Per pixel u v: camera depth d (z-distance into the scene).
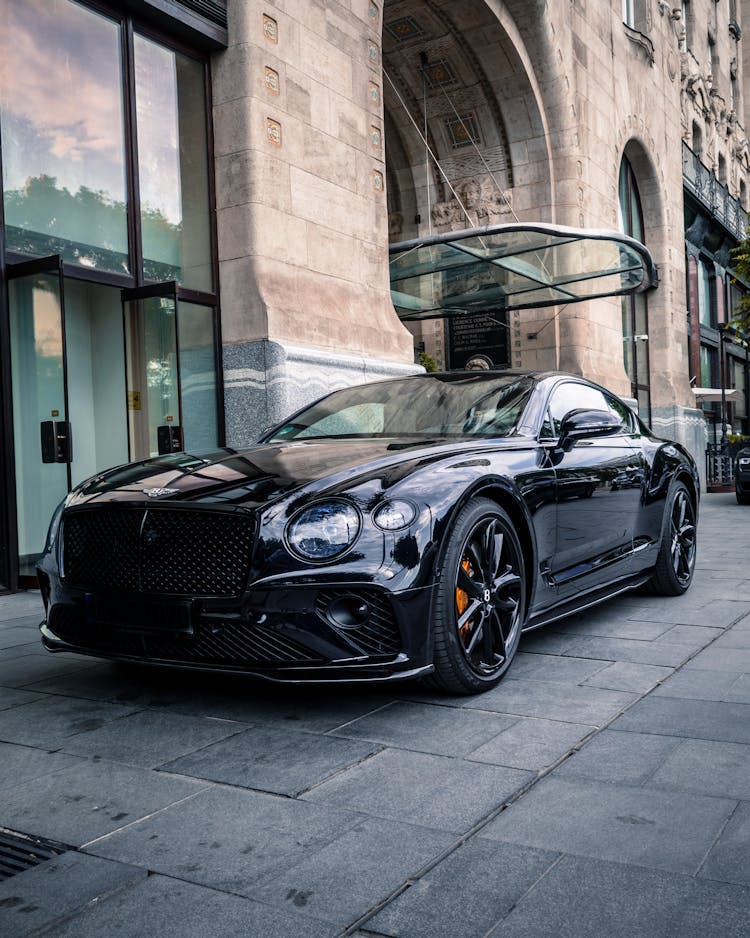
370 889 1.72
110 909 1.65
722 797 2.16
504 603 3.28
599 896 1.68
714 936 1.53
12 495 6.14
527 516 3.45
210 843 1.94
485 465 3.29
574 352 15.07
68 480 6.03
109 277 7.13
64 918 1.62
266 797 2.21
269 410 7.62
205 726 2.80
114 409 7.68
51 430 6.07
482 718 2.83
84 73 7.07
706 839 1.92
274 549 2.73
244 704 3.04
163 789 2.28
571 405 4.30
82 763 2.49
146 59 7.59
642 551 4.74
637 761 2.42
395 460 3.11
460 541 3.00
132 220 7.37
